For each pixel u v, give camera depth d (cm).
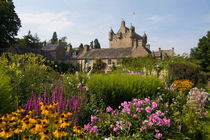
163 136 360
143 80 622
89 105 456
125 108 393
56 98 350
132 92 548
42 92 486
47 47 4700
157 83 660
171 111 479
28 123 209
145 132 345
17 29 3297
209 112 643
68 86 522
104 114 411
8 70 579
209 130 466
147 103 430
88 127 321
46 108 231
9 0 3169
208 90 1269
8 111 335
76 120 316
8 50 2803
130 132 353
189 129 426
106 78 593
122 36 5941
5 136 196
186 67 1110
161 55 4288
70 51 5000
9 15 2997
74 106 336
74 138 239
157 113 379
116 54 4106
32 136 225
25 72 605
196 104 546
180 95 659
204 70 4172
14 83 496
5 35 2978
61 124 214
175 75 1058
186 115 486
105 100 529
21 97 452
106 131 362
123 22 6138
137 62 1602
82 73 775
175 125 406
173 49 4625
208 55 4128
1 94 333
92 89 551
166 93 640
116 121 372
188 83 891
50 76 708
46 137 196
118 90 539
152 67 1170
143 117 378
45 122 212
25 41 4212
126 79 595
